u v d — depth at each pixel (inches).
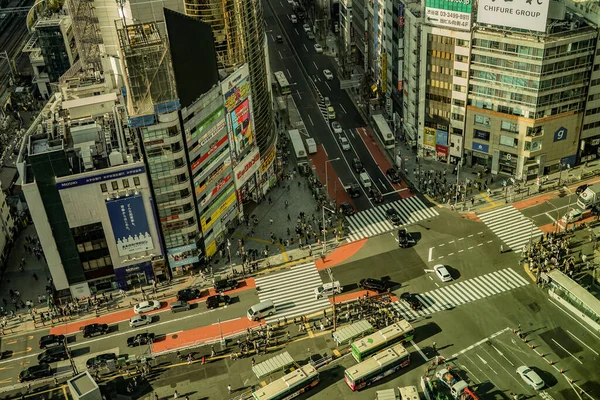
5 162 7283.5
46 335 5300.2
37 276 5905.5
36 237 6338.6
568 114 6210.6
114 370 5000.0
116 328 5354.3
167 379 4889.3
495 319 5142.7
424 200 6417.3
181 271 5802.2
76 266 5477.4
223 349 5093.5
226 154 5880.9
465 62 6195.9
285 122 7746.1
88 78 6378.0
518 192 6368.1
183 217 5516.7
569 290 5103.3
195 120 5383.9
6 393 4896.7
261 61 6314.0
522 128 6215.6
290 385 4596.5
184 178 5378.9
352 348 4879.4
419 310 5275.6
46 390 4896.7
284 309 5398.6
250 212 6456.7
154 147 5177.2
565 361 4773.6
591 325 5009.8
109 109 5787.4
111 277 5620.1
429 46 6323.8
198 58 5310.0
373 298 5423.2
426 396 4571.9
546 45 5743.1
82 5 6560.0
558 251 5600.4
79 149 5388.8
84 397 4576.8
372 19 7760.8
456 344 4968.0
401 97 7121.1
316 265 5792.3
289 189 6727.4
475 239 5915.4
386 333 4913.9
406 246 5885.8
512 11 5777.6
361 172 6811.0
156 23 5270.7
